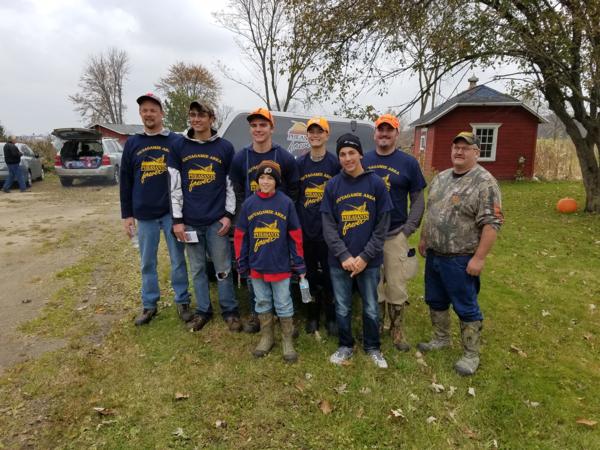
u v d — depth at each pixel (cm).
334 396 277
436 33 777
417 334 369
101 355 322
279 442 239
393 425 253
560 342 362
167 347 335
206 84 4975
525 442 243
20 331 361
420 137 2047
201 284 365
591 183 953
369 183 289
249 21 2319
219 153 339
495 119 1669
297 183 338
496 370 312
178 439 238
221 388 283
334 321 364
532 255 632
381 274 340
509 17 753
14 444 232
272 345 334
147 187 352
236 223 332
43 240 690
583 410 271
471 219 287
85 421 251
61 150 1398
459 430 251
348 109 852
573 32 744
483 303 445
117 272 521
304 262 331
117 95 5822
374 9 837
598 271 559
